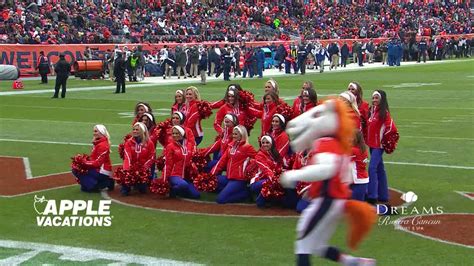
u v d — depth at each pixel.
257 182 10.31
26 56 39.78
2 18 42.34
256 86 34.00
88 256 7.95
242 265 7.59
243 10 61.88
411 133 18.31
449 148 15.89
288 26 63.75
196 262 7.71
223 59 38.81
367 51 56.72
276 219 9.60
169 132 11.47
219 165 10.80
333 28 66.94
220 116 12.43
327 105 6.11
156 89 32.84
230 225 9.29
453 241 8.52
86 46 41.97
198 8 58.19
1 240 8.60
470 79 38.38
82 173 11.17
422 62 58.69
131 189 11.33
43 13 45.12
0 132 18.64
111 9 50.59
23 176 12.62
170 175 10.87
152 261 7.75
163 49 41.12
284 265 7.58
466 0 90.44
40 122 20.84
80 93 30.92
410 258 7.85
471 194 11.19
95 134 11.31
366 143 10.46
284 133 10.43
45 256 7.95
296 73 44.88
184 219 9.62
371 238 8.66
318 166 5.91
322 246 6.12
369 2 79.38
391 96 28.77
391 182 12.13
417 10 80.69
